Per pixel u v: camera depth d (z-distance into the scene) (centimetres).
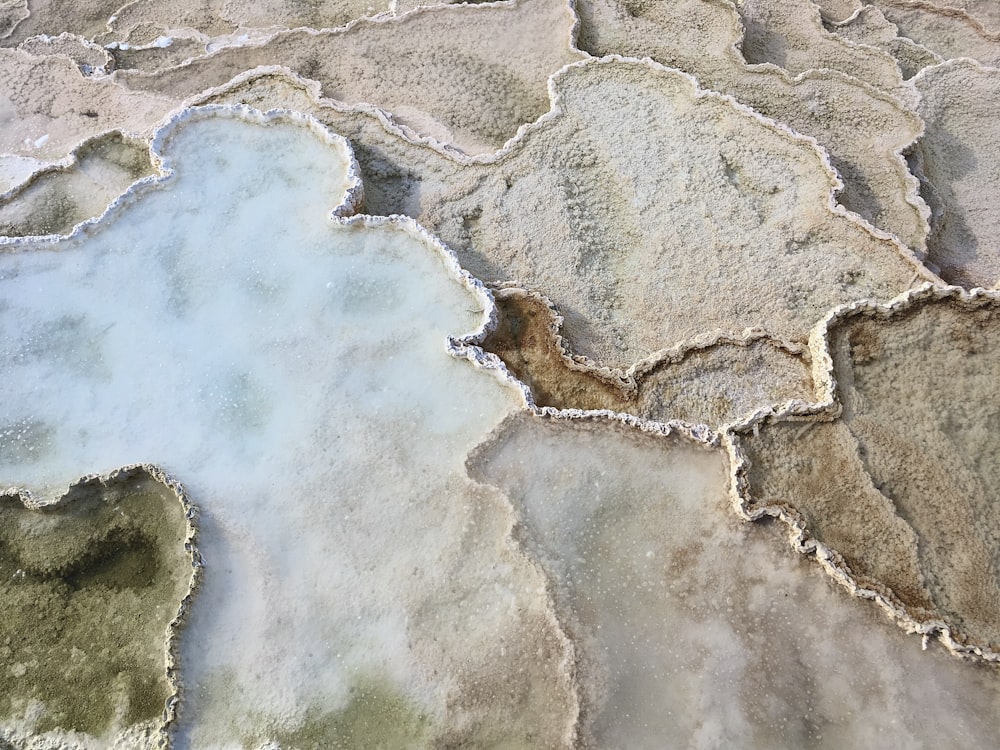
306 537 184
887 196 247
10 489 194
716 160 245
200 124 248
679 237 234
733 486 183
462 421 195
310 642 174
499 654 170
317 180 237
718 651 168
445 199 243
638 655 168
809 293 224
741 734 161
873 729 161
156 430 199
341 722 167
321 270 220
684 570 176
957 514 182
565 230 234
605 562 178
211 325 213
